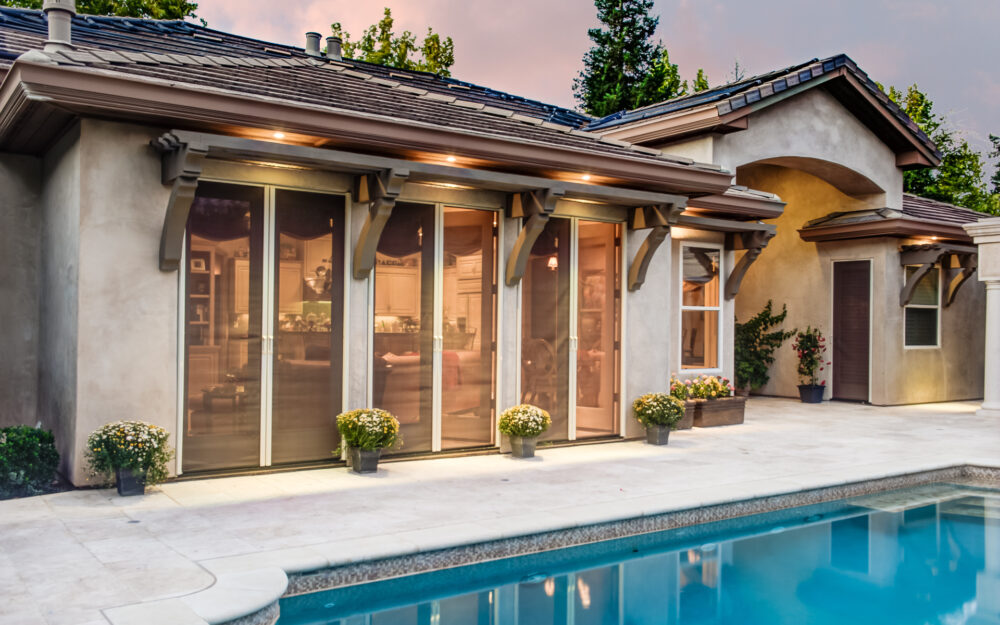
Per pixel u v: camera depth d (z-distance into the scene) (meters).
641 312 9.77
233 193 6.94
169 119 6.20
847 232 14.21
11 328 7.58
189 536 5.01
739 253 13.85
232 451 6.98
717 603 4.89
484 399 8.53
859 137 13.49
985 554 5.97
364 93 7.84
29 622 3.46
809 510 7.05
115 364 6.35
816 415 12.57
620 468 7.68
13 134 6.80
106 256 6.29
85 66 5.77
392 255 7.86
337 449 7.54
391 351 7.89
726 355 11.62
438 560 4.99
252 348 7.05
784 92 11.73
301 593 4.47
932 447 9.28
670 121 11.55
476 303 8.46
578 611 4.67
